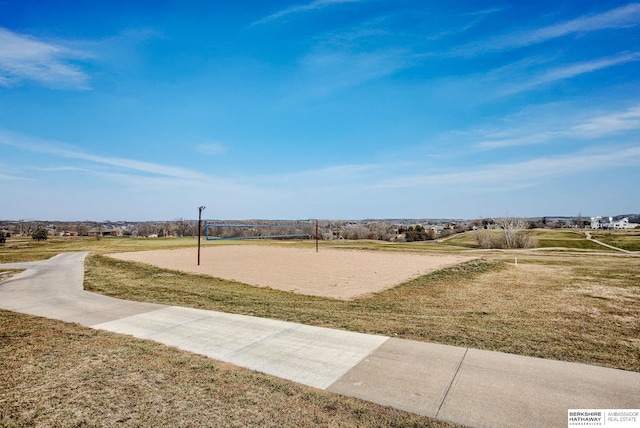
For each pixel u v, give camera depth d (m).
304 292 14.54
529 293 13.80
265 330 7.98
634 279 17.05
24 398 4.89
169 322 8.77
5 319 9.19
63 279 16.94
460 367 5.73
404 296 13.65
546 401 4.61
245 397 4.90
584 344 6.96
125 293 13.02
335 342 7.08
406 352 6.45
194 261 26.44
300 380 5.41
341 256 31.64
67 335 7.70
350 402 4.71
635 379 5.21
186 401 4.80
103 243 55.38
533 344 6.89
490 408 4.46
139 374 5.65
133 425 4.25
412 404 4.61
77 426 4.23
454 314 10.02
